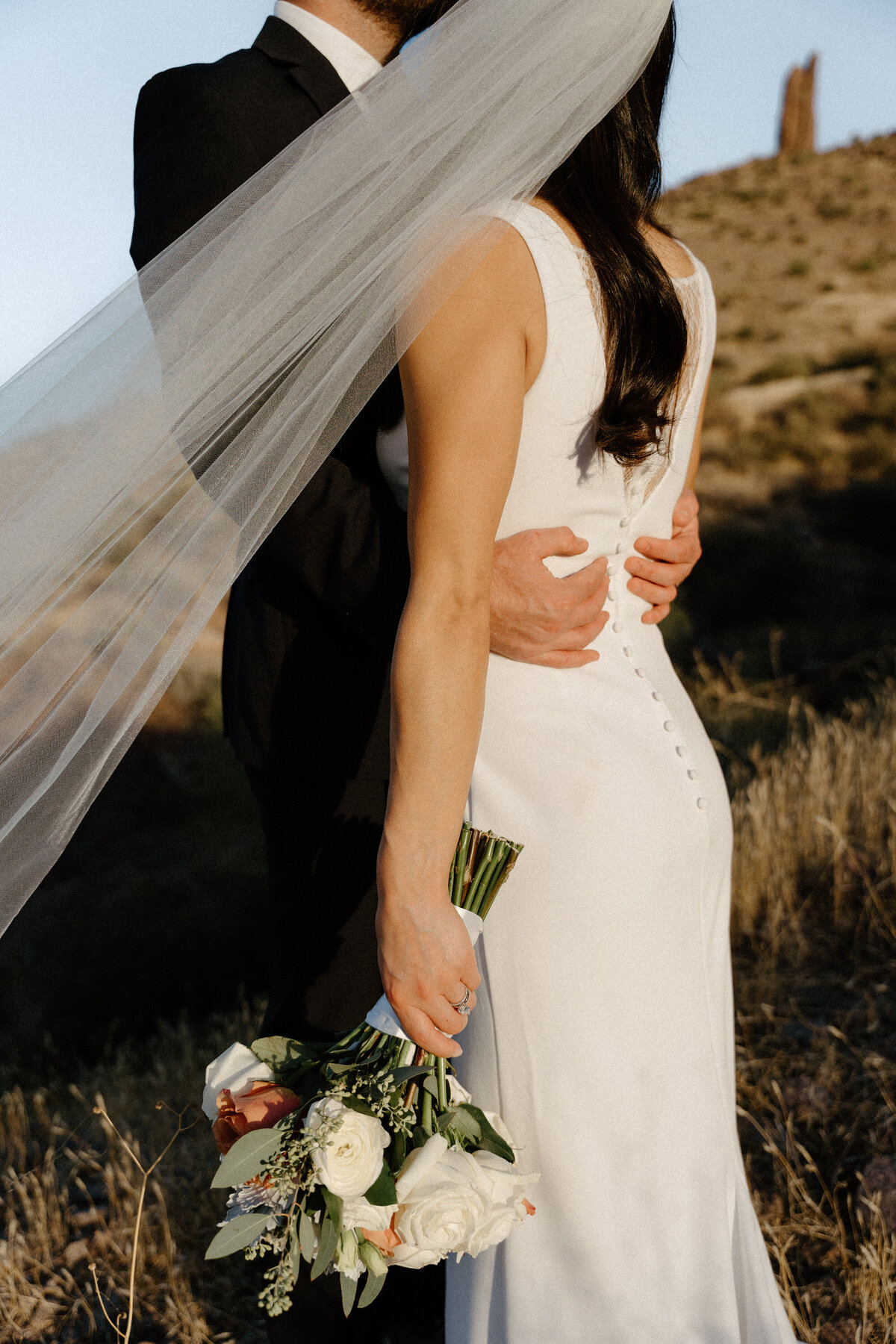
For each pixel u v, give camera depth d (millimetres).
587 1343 1265
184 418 1282
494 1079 1316
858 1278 2027
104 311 1286
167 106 1689
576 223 1231
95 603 1254
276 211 1278
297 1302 1770
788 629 9781
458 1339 1382
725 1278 1300
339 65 1727
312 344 1301
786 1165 2248
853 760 4387
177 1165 2725
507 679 1339
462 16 1243
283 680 1804
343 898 1816
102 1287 2320
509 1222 1141
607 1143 1273
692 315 1399
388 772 1815
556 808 1288
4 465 1246
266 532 1318
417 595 1137
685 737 1392
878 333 20141
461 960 1153
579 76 1192
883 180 29750
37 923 6219
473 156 1177
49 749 1233
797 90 35500
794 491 14297
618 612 1406
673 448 1402
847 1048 2832
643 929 1290
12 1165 2908
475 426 1132
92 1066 4359
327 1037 1816
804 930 3510
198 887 6391
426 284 1147
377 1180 1117
